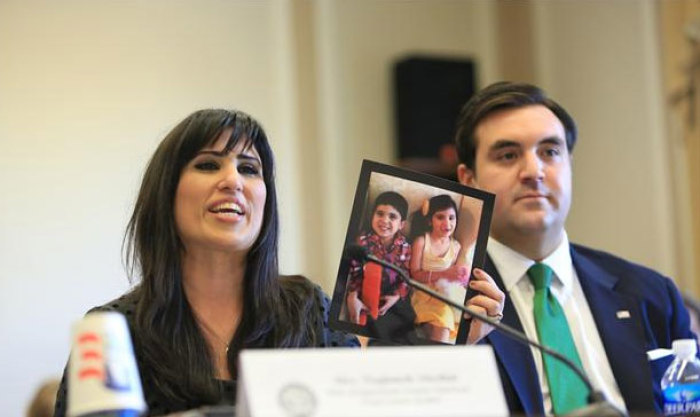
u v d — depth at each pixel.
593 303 2.57
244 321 2.14
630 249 5.28
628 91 5.32
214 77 4.87
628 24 5.34
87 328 1.46
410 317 2.08
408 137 5.51
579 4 5.63
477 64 5.94
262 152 2.18
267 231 2.18
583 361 2.44
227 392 2.03
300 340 2.15
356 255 2.05
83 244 4.41
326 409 1.37
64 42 4.52
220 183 2.08
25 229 4.32
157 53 4.73
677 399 2.37
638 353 2.47
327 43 5.45
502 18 6.00
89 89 4.54
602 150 5.46
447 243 2.14
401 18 5.82
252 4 5.05
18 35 4.43
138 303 2.10
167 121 4.70
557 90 5.74
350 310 2.06
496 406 1.43
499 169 2.58
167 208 2.12
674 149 5.12
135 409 1.46
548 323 2.48
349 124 5.54
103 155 4.51
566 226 5.59
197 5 4.87
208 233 2.07
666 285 2.65
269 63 5.05
